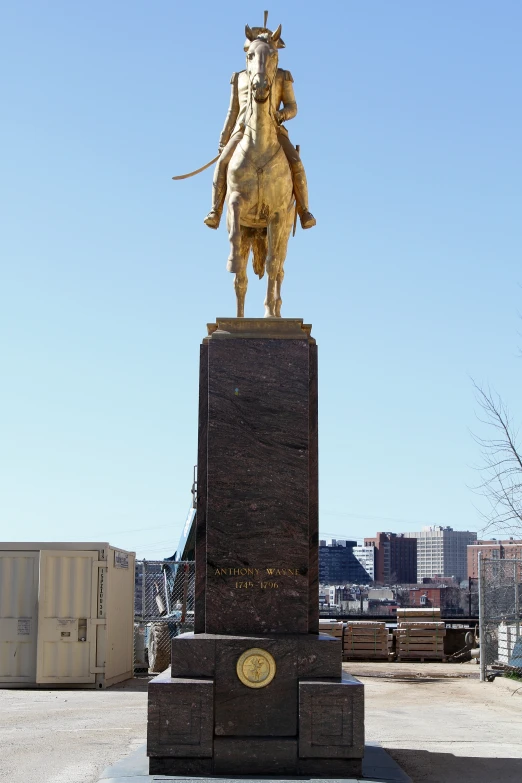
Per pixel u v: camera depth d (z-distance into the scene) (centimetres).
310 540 996
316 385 1034
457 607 11138
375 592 11975
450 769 1038
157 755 909
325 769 912
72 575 1962
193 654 940
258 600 978
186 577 2367
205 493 1008
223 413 1009
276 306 1106
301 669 938
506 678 2148
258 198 1091
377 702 1741
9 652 1942
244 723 927
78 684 1936
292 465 1002
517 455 2164
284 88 1123
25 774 975
